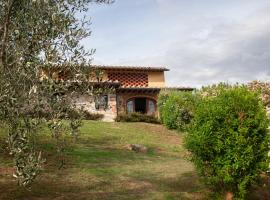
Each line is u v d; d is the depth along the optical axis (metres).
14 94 7.25
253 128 10.67
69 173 13.40
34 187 11.66
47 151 15.49
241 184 10.55
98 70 9.05
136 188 12.48
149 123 30.27
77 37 8.39
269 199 11.80
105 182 12.85
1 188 11.29
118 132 23.28
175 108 26.11
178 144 22.33
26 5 7.98
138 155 17.64
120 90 36.03
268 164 10.67
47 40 7.91
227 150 10.58
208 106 11.14
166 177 13.98
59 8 8.11
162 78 39.50
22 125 7.38
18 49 7.68
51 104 7.69
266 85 15.66
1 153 14.13
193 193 12.11
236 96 10.94
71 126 8.30
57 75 8.02
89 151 17.09
